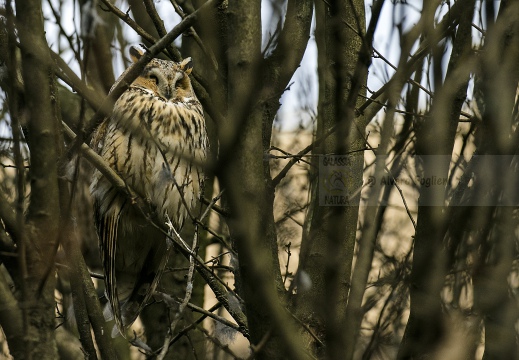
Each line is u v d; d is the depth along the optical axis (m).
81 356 8.29
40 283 5.19
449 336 4.66
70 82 5.79
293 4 7.19
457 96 5.48
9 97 5.13
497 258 4.73
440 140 4.98
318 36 7.86
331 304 4.40
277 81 6.83
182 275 11.01
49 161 5.30
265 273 4.67
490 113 4.65
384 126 5.57
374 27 5.03
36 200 5.30
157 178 9.04
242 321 7.38
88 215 9.97
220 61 7.35
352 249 6.39
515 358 4.79
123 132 9.09
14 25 5.16
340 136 4.73
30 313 5.16
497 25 4.66
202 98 8.11
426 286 4.68
